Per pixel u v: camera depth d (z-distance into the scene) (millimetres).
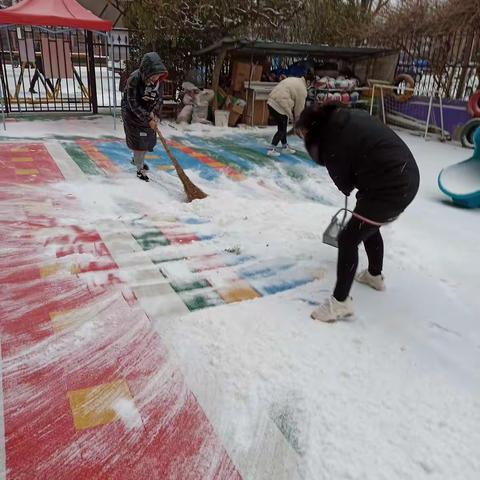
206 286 3180
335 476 1812
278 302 3021
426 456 1909
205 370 2348
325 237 3162
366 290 3254
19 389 2180
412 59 11227
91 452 1872
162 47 10070
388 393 2258
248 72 10266
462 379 2404
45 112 10219
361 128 2494
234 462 1858
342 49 10453
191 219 4391
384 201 2521
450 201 5625
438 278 3547
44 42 9719
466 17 9477
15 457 1833
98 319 2730
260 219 4414
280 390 2232
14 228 3912
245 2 9570
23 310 2781
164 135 8562
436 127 10383
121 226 4109
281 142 8039
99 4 13328
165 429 1998
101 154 6750
